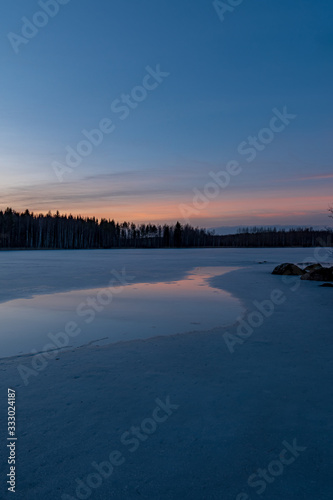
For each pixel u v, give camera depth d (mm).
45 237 100875
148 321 8773
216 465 3010
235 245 132625
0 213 96438
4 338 7234
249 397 4293
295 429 3562
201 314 9578
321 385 4648
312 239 134000
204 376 4996
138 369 5312
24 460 3062
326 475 2877
